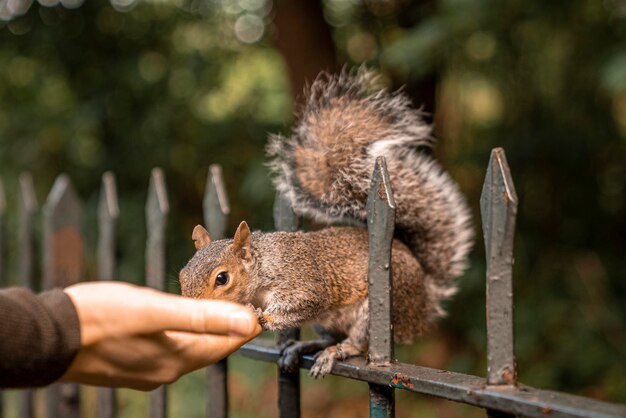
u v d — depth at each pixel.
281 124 3.77
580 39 3.13
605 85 2.42
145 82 3.70
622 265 3.18
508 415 1.36
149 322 1.28
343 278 1.81
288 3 3.34
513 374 1.37
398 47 2.71
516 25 3.06
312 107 1.86
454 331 3.18
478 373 3.00
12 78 3.74
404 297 1.82
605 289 3.09
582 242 3.28
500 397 1.35
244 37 3.88
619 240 3.31
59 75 3.67
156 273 1.91
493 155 1.38
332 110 1.85
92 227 3.52
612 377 2.79
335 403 3.14
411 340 1.86
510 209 1.37
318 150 1.83
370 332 1.51
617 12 2.98
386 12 3.60
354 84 1.86
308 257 1.80
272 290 1.78
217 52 3.84
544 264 3.19
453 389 1.39
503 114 3.44
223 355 1.35
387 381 1.46
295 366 1.68
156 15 3.72
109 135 3.73
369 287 1.50
